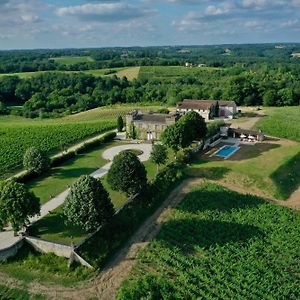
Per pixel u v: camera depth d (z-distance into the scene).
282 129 136.62
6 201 61.84
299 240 69.94
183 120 105.56
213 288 56.22
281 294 56.19
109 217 65.06
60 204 77.12
